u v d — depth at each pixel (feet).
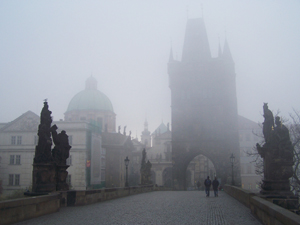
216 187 129.90
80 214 62.75
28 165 267.59
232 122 285.23
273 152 67.00
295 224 29.81
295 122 170.91
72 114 422.41
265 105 72.28
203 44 313.94
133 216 60.90
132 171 449.48
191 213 66.64
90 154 284.61
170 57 307.99
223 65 294.87
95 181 297.12
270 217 42.27
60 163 77.51
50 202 63.31
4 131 274.16
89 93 433.07
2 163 269.64
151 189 197.77
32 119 275.80
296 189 150.10
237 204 88.94
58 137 78.23
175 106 296.10
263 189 67.87
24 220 53.26
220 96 291.79
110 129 425.69
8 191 264.11
